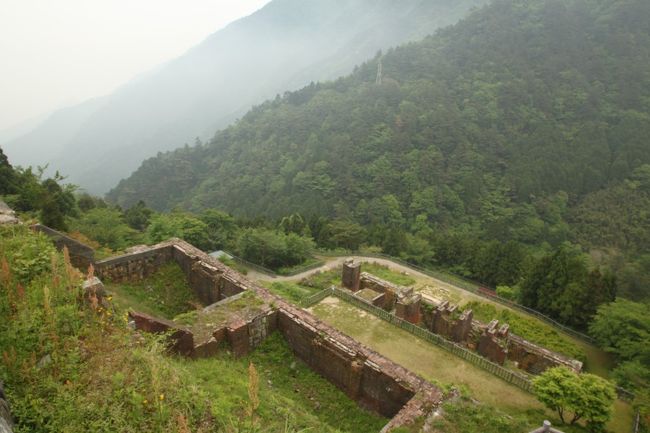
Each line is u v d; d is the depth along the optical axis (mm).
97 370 7555
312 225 54094
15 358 7023
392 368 12250
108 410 6770
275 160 105500
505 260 43406
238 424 7789
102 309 9297
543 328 28422
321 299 24156
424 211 75875
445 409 10641
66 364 7406
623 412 18891
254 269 39219
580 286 30641
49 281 9508
